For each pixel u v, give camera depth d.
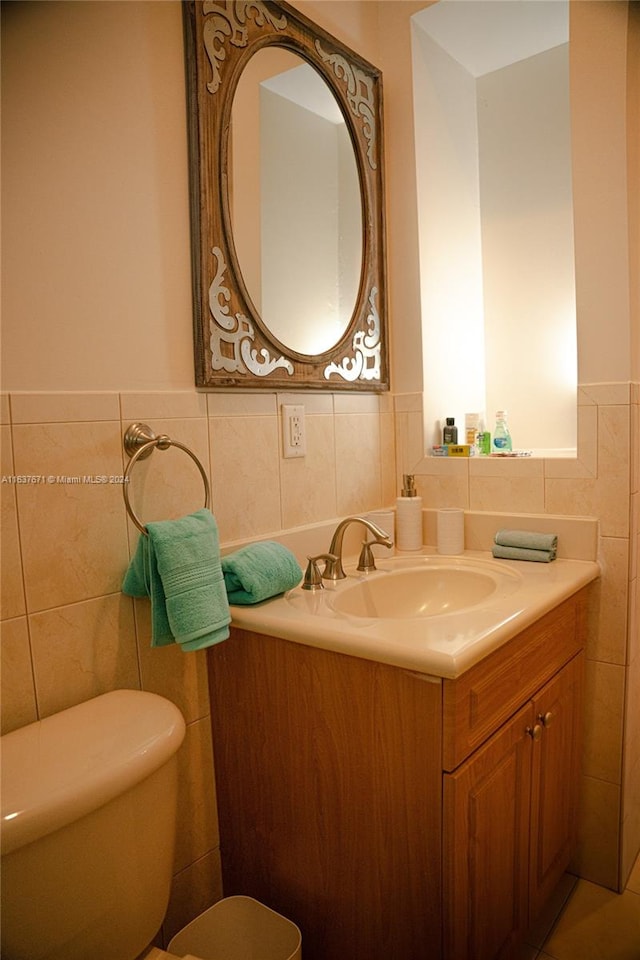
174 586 1.09
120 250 1.15
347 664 1.12
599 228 1.51
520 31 1.79
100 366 1.13
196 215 1.26
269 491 1.47
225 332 1.33
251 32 1.36
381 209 1.77
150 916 0.98
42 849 0.83
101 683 1.15
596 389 1.54
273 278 1.45
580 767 1.59
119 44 1.14
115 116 1.14
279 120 1.46
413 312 1.80
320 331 1.59
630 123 1.47
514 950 1.30
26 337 1.03
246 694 1.28
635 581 1.58
